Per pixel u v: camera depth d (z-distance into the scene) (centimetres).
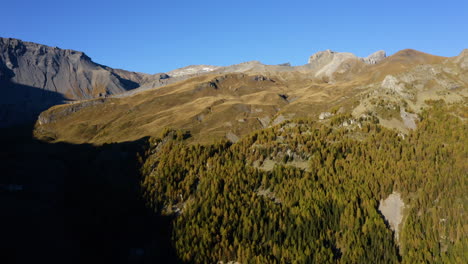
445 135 15362
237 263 11719
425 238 11744
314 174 14525
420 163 14050
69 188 16012
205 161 15975
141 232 13362
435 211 12194
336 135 16725
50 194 15188
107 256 12450
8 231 11906
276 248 11794
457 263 10731
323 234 12281
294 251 11719
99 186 15650
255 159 15975
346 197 13162
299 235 12212
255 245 12000
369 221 12294
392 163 14175
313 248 11800
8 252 11112
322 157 15300
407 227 12038
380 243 11781
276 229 12575
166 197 14600
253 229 12500
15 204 13550
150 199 14425
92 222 13650
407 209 12719
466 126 15512
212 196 13738
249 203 13425
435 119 16675
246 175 14775
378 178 13700
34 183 15662
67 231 13125
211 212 13312
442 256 11156
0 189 14475
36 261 11281
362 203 13025
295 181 14212
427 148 14638
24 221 12681
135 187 15275
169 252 12331
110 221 13712
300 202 13250
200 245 12069
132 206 14362
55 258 11694
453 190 12669
